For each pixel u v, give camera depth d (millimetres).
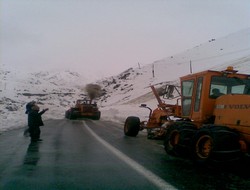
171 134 10727
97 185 6863
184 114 11852
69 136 16312
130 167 8711
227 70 10703
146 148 12359
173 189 6586
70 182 7086
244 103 8664
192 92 11289
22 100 85625
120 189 6578
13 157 10008
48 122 28531
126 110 42750
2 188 6562
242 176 7848
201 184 7012
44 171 8102
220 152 8453
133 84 115500
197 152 9125
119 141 14516
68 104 97938
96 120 34406
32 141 13938
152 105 51406
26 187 6645
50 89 167000
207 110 10477
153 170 8375
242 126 8547
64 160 9602
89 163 9195
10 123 23328
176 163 9383
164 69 120250
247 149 8609
